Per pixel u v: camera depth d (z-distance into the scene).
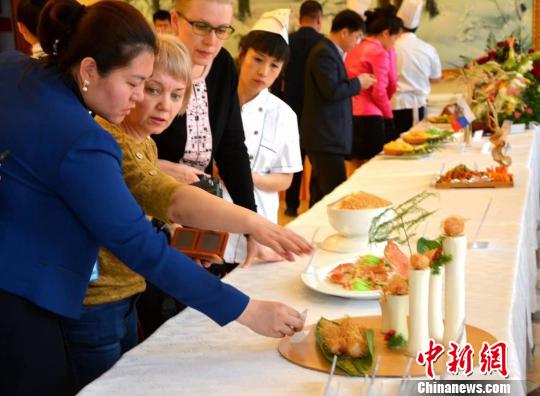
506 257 1.93
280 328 1.39
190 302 1.36
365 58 5.00
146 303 2.16
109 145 1.30
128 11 1.32
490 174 2.91
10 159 1.29
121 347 1.77
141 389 1.28
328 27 7.41
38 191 1.29
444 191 2.86
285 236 1.56
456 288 1.31
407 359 1.31
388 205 2.07
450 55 7.25
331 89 4.34
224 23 2.12
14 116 1.31
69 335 1.63
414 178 3.19
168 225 1.97
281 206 6.28
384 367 1.28
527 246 2.49
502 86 4.33
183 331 1.55
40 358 1.34
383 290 1.43
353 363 1.30
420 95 5.91
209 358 1.40
